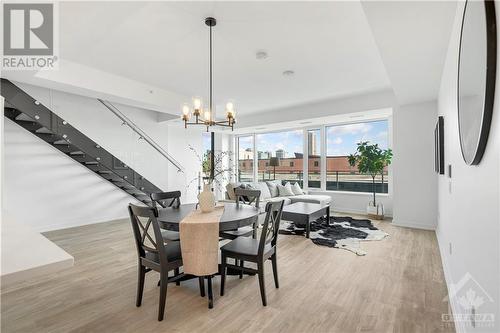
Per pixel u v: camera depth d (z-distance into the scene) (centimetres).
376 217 579
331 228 498
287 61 373
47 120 426
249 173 899
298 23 272
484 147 122
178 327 198
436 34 235
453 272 229
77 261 333
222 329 196
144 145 638
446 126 295
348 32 291
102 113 574
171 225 237
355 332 191
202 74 427
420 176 489
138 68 403
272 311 219
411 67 313
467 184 170
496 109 105
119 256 352
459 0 185
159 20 267
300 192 700
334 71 411
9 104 387
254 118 738
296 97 564
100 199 573
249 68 402
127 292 253
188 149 802
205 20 267
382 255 349
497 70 104
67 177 521
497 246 107
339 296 243
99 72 414
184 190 736
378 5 192
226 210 293
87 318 210
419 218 491
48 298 242
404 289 254
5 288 259
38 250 106
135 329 196
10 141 451
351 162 629
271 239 261
